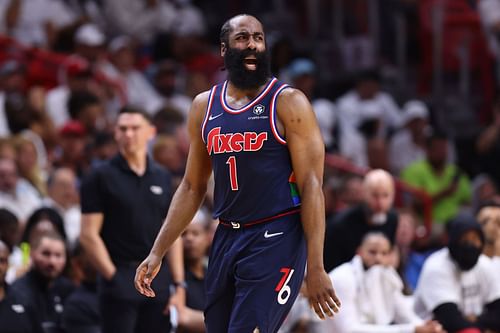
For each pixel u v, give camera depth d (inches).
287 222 559.2
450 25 1723.7
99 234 774.5
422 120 1513.3
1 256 797.9
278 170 557.6
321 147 556.4
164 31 1753.2
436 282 884.6
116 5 1734.7
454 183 1400.1
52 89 1514.5
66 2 1736.0
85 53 1529.3
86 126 1306.6
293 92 557.0
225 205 568.4
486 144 1545.3
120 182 768.3
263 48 560.1
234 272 564.7
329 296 534.6
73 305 841.5
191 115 586.2
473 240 882.1
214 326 579.5
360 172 1312.7
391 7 1784.0
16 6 1609.3
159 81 1517.0
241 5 1875.0
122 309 761.0
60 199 1090.1
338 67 1775.3
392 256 938.1
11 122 1283.2
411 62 1775.3
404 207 1305.4
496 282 900.0
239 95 566.6
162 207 782.5
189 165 592.7
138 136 775.1
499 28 1720.0
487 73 1715.1
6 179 1066.7
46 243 845.2
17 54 1518.2
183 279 844.0
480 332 876.6
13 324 800.9
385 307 866.1
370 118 1514.5
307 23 1834.4
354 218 969.5
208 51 1763.0
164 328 778.8
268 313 552.1
